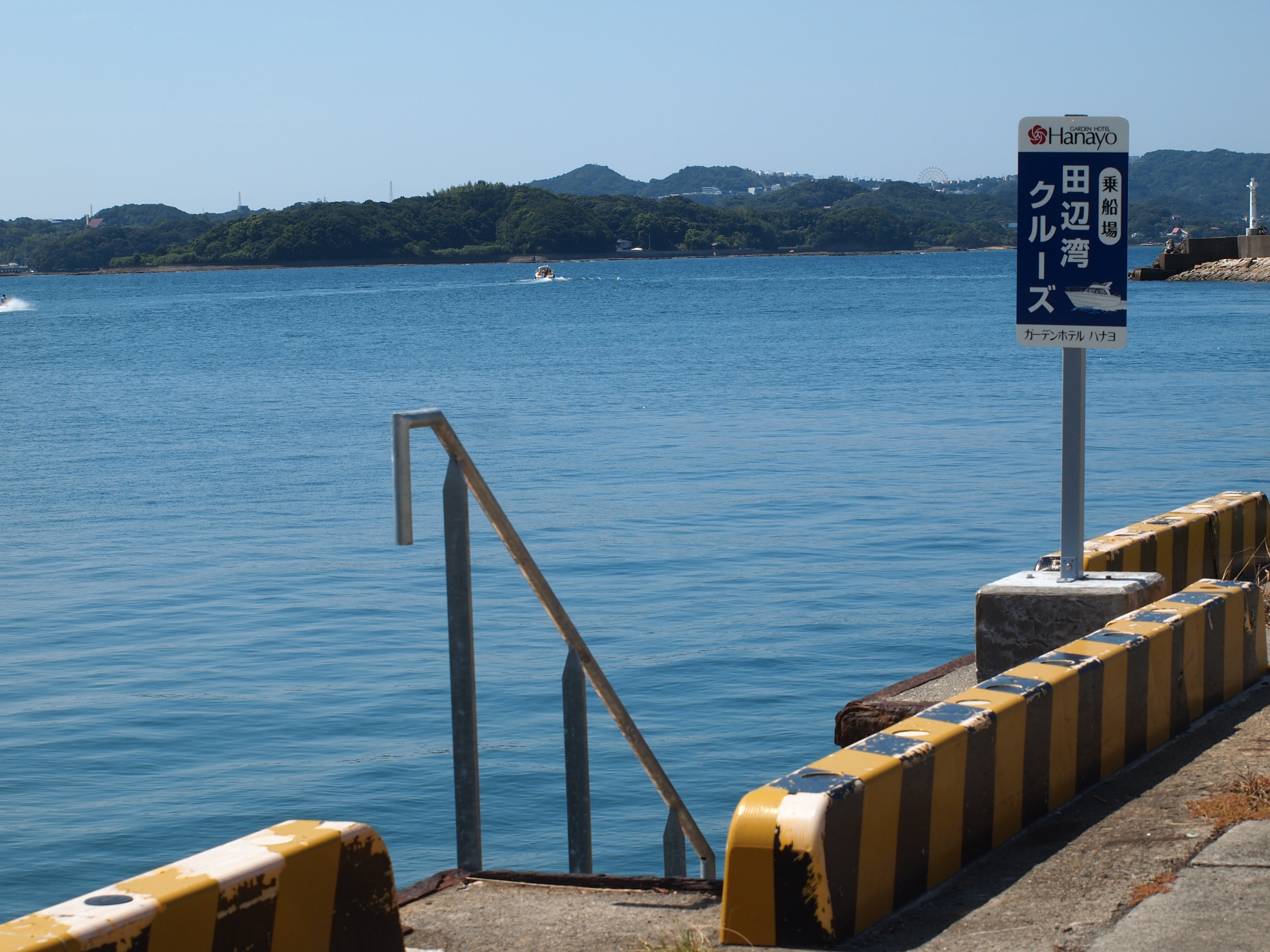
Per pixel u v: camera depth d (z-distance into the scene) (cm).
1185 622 568
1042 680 473
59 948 237
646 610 1362
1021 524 1730
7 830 848
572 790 441
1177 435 2497
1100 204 577
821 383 3891
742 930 366
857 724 601
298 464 2538
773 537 1709
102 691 1135
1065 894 388
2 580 1584
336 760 959
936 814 407
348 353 5903
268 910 279
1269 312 6512
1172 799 470
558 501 2020
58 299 15238
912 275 18300
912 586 1427
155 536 1842
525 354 5572
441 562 1631
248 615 1390
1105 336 584
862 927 373
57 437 3072
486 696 1095
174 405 3803
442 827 838
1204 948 337
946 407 3172
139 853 813
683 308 9762
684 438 2736
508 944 375
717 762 927
